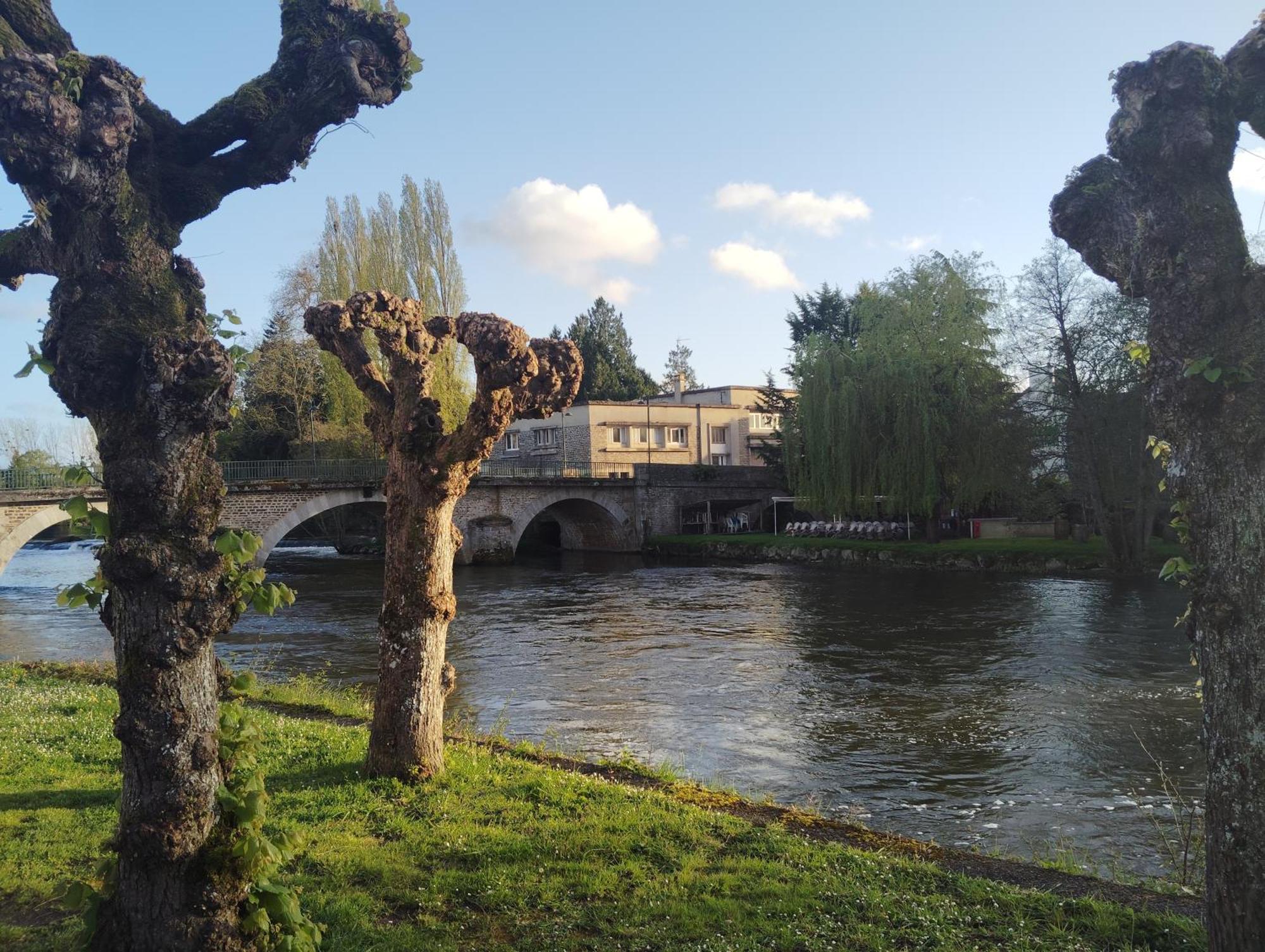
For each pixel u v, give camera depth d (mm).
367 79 5301
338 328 9070
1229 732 4598
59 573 47719
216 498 4441
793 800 11500
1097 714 15820
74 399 4363
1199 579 4715
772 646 22969
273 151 5195
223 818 4484
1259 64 4801
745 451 73312
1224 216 4699
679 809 8625
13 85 4082
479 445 8992
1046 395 38094
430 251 47875
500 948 5801
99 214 4461
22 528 30484
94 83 4387
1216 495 4637
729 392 74375
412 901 6480
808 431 45281
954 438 41969
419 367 9016
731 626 26531
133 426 4266
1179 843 9930
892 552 43375
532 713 16031
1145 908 6664
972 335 41938
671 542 55375
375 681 18938
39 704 12812
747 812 9047
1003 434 40500
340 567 48250
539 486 52438
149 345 4223
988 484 40625
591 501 55562
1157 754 13531
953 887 6992
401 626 9227
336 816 8164
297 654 22516
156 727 4270
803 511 54625
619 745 13969
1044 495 44906
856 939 5953
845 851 7695
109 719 11836
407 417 8977
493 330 8367
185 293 4699
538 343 9352
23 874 6711
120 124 4355
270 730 11164
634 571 45250
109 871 4609
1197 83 4676
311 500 40312
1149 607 27984
